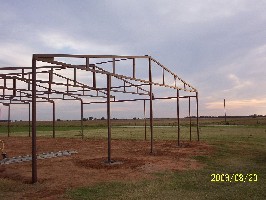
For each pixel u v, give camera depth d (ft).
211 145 58.34
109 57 38.81
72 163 38.81
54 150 54.44
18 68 50.06
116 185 26.73
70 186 26.45
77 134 106.52
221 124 196.44
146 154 47.01
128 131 123.54
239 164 37.76
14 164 38.34
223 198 22.82
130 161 39.78
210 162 39.34
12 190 25.30
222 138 75.20
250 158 42.52
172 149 53.42
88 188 25.64
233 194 23.91
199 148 53.88
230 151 49.55
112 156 45.21
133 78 43.47
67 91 66.08
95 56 36.40
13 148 58.03
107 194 23.84
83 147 59.31
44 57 29.73
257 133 94.17
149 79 47.37
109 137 38.81
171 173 32.04
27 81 56.03
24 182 28.07
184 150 51.62
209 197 23.06
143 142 68.18
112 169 34.47
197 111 68.74
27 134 109.29
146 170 33.71
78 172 32.83
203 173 32.07
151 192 24.44
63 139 79.71
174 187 26.14
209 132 103.86
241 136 81.30
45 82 49.03
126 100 76.59
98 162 38.99
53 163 38.88
